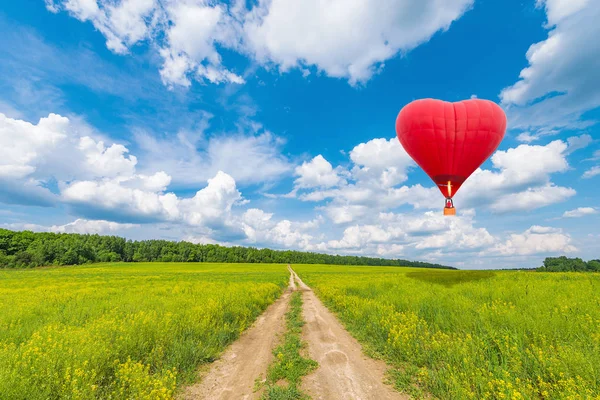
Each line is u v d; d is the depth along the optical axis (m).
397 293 13.54
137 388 4.50
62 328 7.59
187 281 30.47
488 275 23.92
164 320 7.84
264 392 5.10
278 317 12.09
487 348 5.87
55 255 80.81
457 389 4.37
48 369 4.41
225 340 8.18
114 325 7.01
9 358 4.77
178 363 5.91
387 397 4.89
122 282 29.23
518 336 6.02
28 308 10.98
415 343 6.64
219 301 11.53
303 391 5.11
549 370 4.63
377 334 7.99
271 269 71.31
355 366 6.27
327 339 8.43
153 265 85.06
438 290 13.59
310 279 37.31
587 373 4.34
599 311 7.59
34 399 3.88
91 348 5.35
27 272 53.84
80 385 4.33
